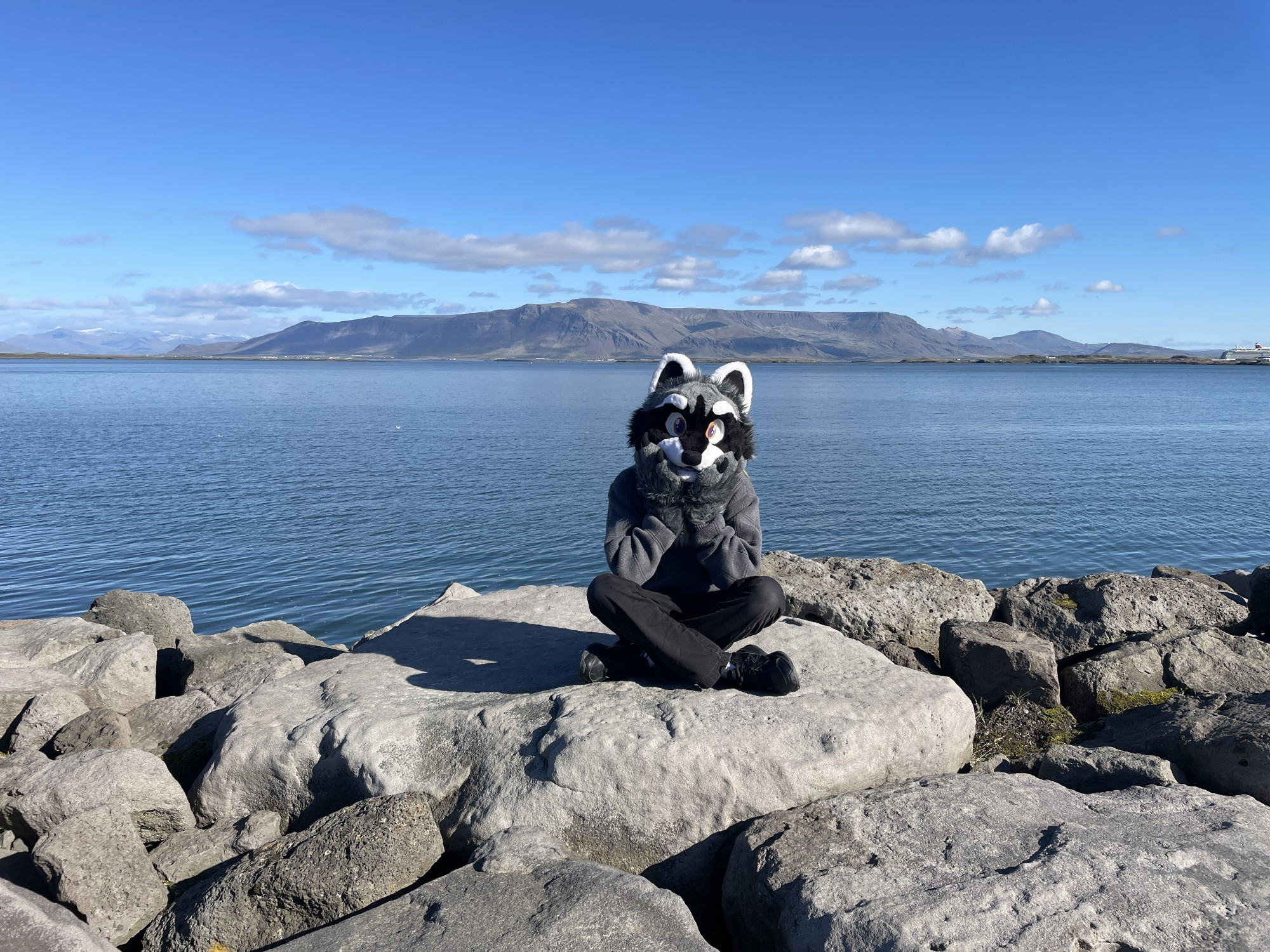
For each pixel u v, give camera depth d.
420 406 81.62
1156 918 2.65
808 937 2.78
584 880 3.15
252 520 22.42
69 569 17.31
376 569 17.39
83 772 4.13
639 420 4.56
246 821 4.14
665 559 4.67
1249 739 3.89
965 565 17.97
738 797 3.73
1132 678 5.39
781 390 122.06
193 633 9.14
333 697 4.66
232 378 177.75
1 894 3.06
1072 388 135.00
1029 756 4.38
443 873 3.87
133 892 3.65
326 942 2.94
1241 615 6.15
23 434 48.12
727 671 4.30
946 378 194.75
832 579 6.73
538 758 3.92
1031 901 2.73
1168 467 34.03
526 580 16.72
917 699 4.21
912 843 3.21
